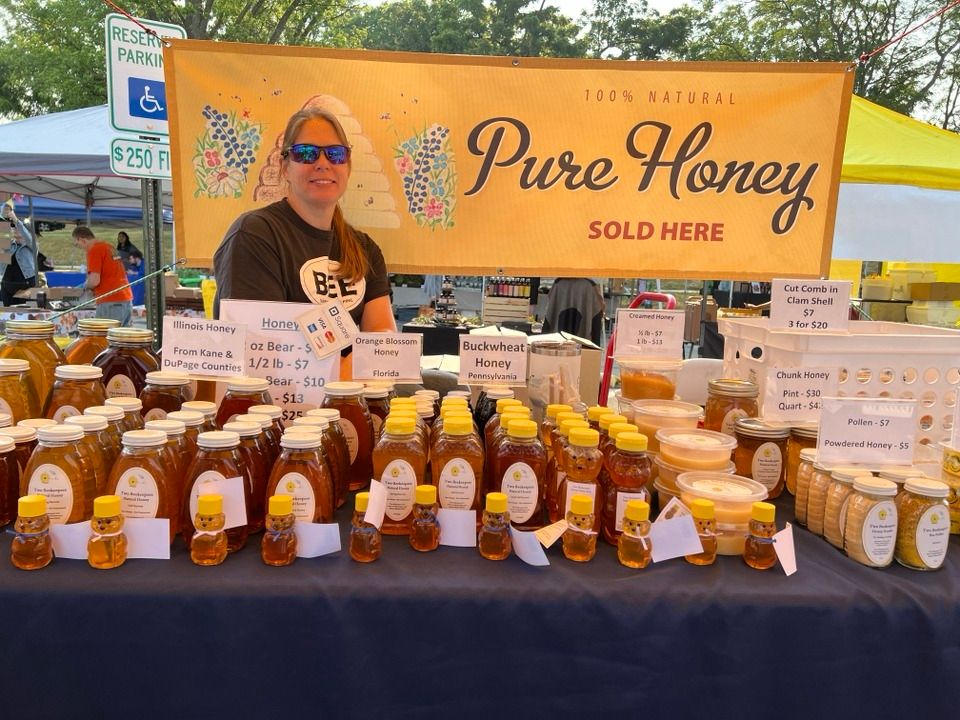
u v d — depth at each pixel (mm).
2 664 914
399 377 1453
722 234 1823
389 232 1841
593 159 1799
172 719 940
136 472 1014
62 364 1442
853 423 1188
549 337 1848
